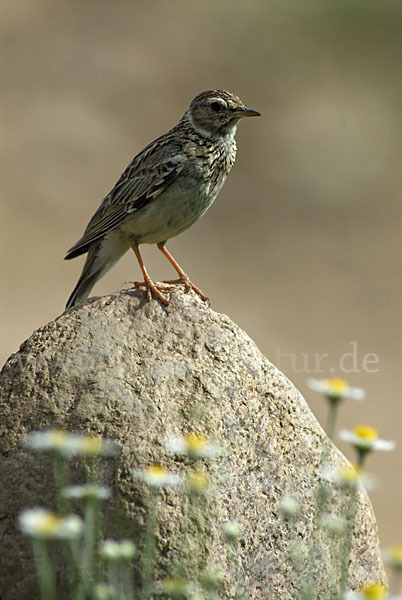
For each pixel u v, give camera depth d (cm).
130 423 741
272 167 2653
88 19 3209
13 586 702
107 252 1031
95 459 722
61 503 711
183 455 730
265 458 758
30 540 707
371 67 3112
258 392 780
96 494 644
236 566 718
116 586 690
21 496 720
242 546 725
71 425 741
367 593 652
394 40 3212
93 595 668
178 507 713
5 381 770
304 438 778
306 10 3281
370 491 1560
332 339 1977
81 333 795
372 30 3219
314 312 2084
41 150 2548
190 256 2280
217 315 819
